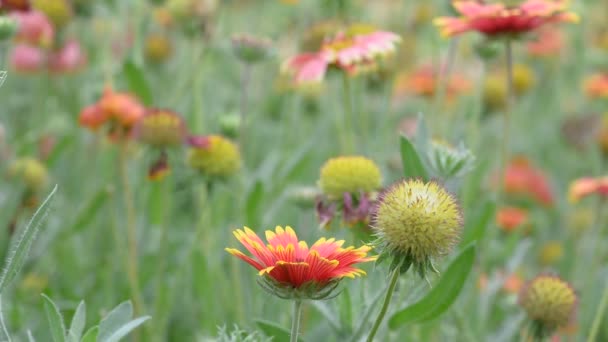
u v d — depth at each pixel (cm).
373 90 537
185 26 510
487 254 437
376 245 226
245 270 429
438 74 639
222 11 568
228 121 457
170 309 420
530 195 644
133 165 507
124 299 406
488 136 705
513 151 726
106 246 496
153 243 469
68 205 509
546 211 655
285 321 351
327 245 212
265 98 652
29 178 429
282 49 663
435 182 237
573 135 717
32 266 455
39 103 567
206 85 654
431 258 225
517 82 671
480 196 594
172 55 650
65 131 567
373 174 301
